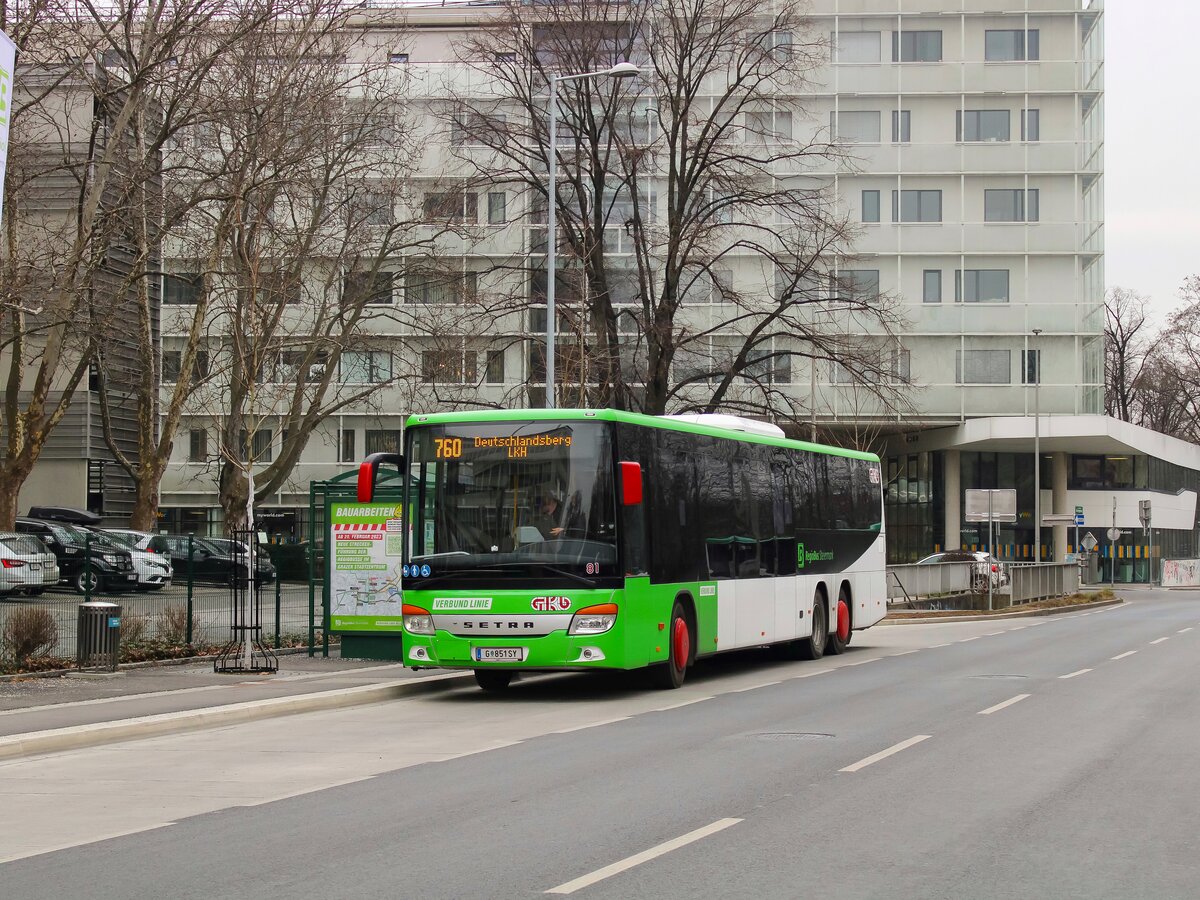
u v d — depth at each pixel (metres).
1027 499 69.88
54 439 55.97
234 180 35.81
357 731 14.51
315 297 51.03
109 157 34.19
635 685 19.58
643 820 9.00
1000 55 64.25
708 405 37.41
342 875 7.44
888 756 11.96
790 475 23.58
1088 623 36.62
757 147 49.28
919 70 63.91
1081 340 63.56
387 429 60.97
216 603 24.17
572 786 10.46
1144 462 72.19
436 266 44.19
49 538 36.06
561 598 16.98
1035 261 63.84
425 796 10.09
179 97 34.38
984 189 63.97
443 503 17.55
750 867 7.57
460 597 17.22
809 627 23.91
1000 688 18.36
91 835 8.77
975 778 10.74
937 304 63.72
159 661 21.86
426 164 50.91
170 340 54.22
